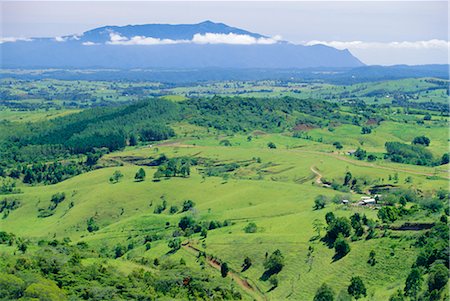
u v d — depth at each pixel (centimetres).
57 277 15125
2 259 16025
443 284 13238
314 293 15825
